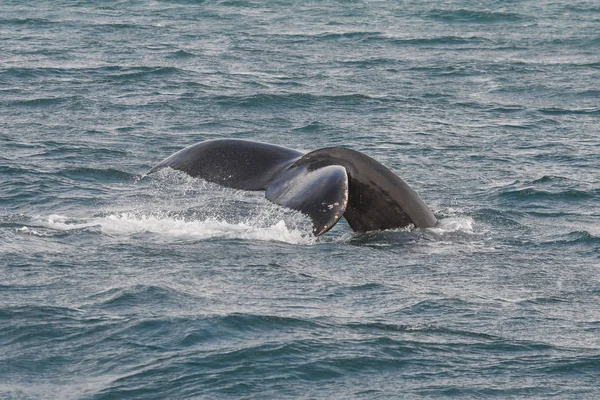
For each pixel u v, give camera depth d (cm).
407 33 15438
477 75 11538
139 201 5666
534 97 10206
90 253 4544
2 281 4112
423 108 9394
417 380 3347
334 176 4378
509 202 6038
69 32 13950
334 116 8881
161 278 4206
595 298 4228
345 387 3278
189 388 3225
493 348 3631
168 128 8144
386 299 4084
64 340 3559
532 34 15650
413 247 4766
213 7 18062
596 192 6328
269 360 3438
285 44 13712
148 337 3591
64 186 5991
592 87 10869
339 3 19425
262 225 5094
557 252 4928
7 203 5569
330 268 4431
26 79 10038
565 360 3538
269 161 4744
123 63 11344
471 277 4425
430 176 6725
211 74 10925
